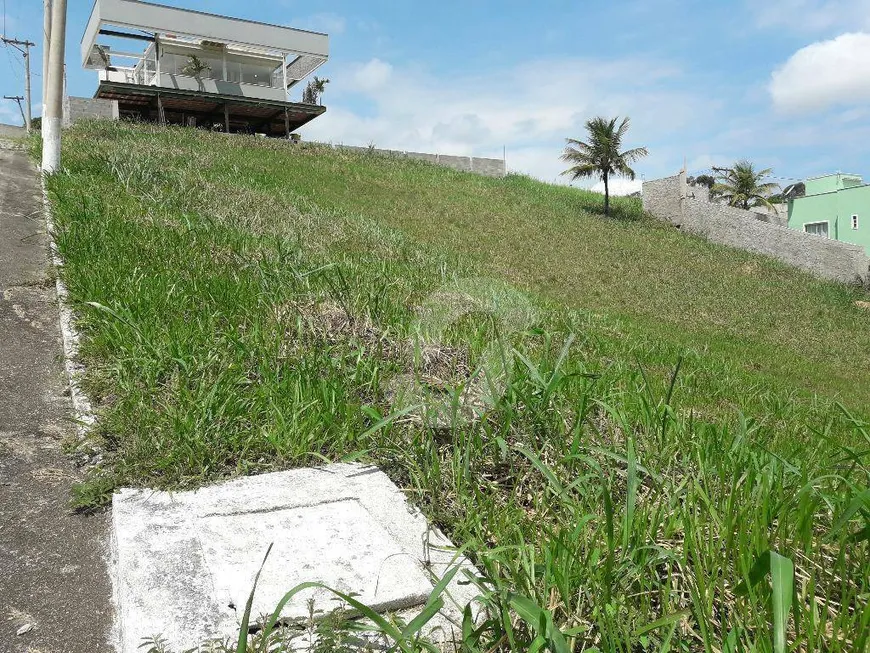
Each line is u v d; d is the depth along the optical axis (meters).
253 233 8.68
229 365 3.96
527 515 2.81
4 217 8.25
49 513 2.89
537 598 2.03
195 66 29.12
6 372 4.31
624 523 2.19
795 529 2.18
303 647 1.96
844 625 1.84
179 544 2.49
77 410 3.58
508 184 31.44
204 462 3.13
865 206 35.47
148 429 3.25
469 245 17.34
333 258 8.21
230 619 2.09
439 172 29.52
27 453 3.38
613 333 9.67
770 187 40.69
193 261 6.27
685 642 1.91
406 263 10.36
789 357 14.04
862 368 14.73
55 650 2.17
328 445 3.46
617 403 3.92
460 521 2.76
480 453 3.22
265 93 30.81
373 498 2.93
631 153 29.52
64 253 6.10
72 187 8.80
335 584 2.29
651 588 2.20
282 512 2.79
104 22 26.14
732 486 2.50
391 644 2.01
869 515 1.89
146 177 11.02
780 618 1.44
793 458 3.54
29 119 38.25
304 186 18.66
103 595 2.45
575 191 35.44
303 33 30.39
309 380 3.84
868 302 24.17
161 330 4.29
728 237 29.20
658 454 3.17
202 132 25.02
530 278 15.41
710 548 2.13
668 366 8.05
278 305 5.00
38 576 2.51
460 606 2.24
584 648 1.94
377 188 22.39
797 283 24.36
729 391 7.41
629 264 20.80
